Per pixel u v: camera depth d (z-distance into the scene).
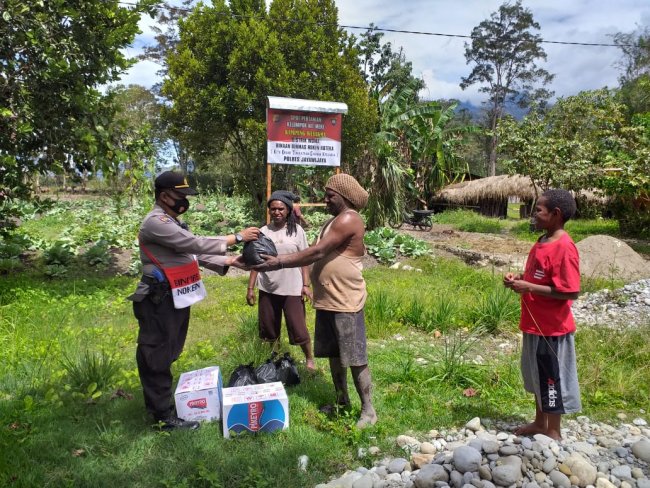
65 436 3.74
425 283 9.95
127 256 12.23
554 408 3.52
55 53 7.84
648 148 16.69
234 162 24.67
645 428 4.07
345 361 3.91
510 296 7.35
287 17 17.72
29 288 8.82
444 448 3.60
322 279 3.91
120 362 5.25
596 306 8.02
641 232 18.53
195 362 5.38
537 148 18.81
